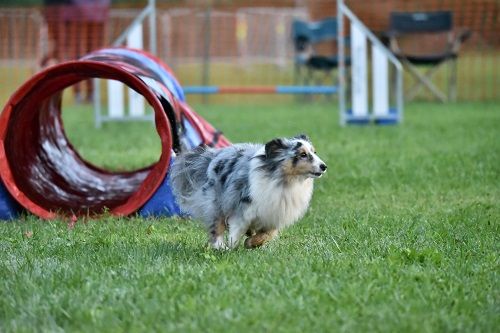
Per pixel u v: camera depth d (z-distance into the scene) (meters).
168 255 8.67
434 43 32.12
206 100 32.50
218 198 9.11
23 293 7.23
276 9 36.44
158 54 34.72
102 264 8.28
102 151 17.94
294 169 8.79
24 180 11.77
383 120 22.81
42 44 30.09
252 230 9.32
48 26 29.42
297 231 10.20
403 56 28.39
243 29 35.97
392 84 30.33
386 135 20.02
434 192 12.87
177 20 35.47
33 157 12.47
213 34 35.91
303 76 34.62
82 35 29.47
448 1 31.83
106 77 11.14
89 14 29.33
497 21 31.91
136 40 21.11
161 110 10.93
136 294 7.05
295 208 9.02
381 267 7.93
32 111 12.05
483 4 31.78
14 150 11.84
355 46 22.16
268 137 20.00
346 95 30.08
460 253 8.73
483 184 13.38
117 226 10.52
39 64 29.69
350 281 7.42
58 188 12.34
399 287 7.25
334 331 6.14
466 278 7.66
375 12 31.30
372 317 6.46
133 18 33.47
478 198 12.39
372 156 16.44
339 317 6.43
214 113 27.08
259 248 9.17
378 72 22.19
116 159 16.72
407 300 6.91
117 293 7.07
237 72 35.81
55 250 9.08
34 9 29.84
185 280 7.45
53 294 7.16
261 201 8.79
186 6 37.03
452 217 10.84
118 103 22.42
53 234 10.06
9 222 11.01
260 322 6.31
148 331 6.18
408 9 31.41
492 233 9.88
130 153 17.58
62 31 29.41
